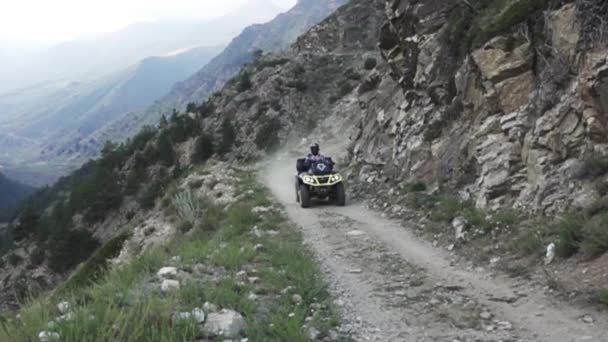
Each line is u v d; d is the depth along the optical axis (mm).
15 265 89000
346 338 5578
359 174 21531
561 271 6938
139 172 96625
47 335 4414
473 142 12898
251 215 15875
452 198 12523
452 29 16703
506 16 13219
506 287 7055
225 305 5957
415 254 9750
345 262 9680
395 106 21875
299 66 95750
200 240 13188
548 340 5227
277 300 6660
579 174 8930
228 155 79750
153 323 4918
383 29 23094
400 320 6203
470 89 14250
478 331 5668
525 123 11281
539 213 9188
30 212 101250
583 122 9438
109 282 6883
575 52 10203
